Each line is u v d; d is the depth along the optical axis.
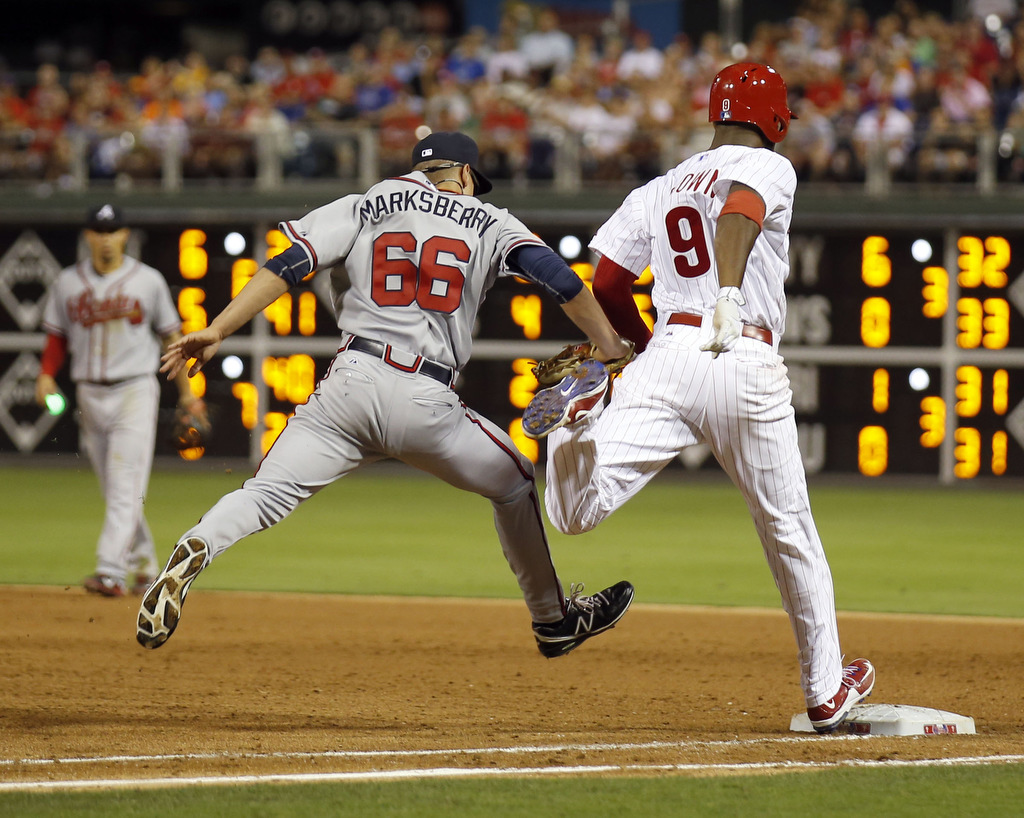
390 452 16.03
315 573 33.59
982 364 55.31
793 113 17.06
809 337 56.22
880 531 43.44
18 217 59.34
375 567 34.69
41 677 20.98
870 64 65.38
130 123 69.88
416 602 29.19
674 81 66.12
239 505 15.27
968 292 55.25
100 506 47.75
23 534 40.22
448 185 16.89
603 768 14.88
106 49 91.06
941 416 55.69
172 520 43.44
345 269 16.30
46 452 60.72
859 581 33.38
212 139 60.62
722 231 15.25
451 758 15.44
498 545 39.03
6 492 51.97
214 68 89.88
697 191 16.19
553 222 56.22
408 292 15.90
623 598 18.31
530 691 20.73
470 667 22.59
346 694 20.27
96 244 28.45
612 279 17.17
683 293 16.47
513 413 57.06
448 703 19.72
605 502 16.34
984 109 62.09
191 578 14.85
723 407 16.14
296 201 58.59
